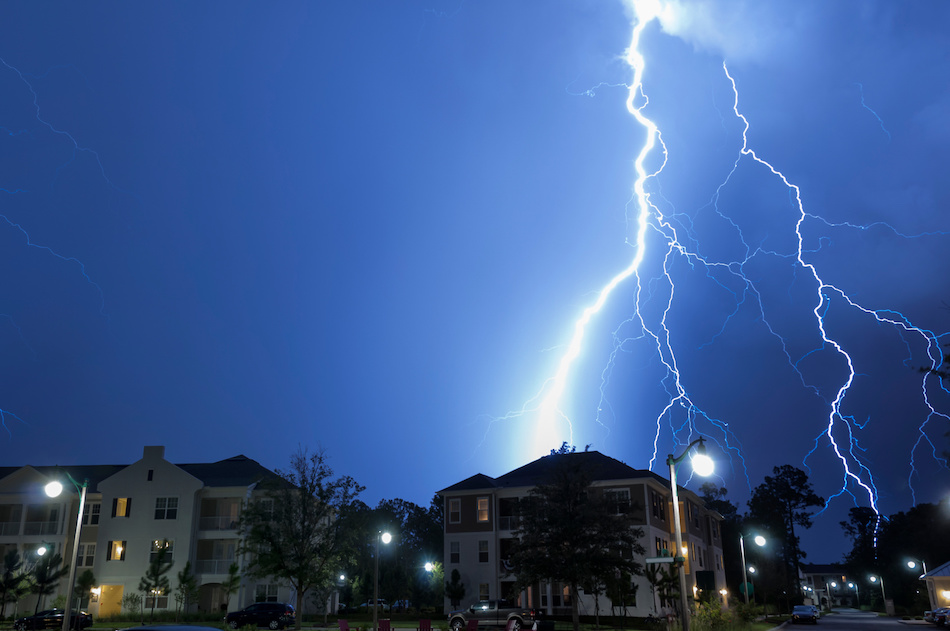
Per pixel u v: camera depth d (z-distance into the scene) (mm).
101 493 50062
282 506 35781
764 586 74688
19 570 43312
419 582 54438
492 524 49719
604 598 45156
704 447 19750
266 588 48406
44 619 37500
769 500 93688
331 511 37250
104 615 47156
